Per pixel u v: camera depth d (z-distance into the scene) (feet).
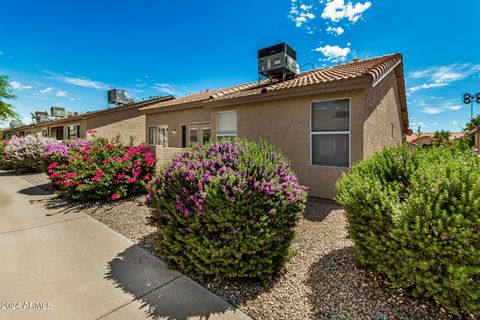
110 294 8.32
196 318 7.16
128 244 12.44
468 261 6.26
